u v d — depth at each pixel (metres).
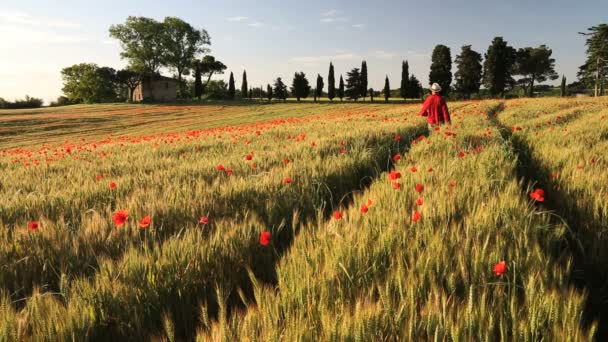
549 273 2.86
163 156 10.64
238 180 5.97
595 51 90.38
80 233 3.87
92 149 14.96
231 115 69.50
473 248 3.09
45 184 7.14
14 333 2.31
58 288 3.20
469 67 102.19
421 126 15.43
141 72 112.31
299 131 15.88
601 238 4.02
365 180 7.01
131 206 4.67
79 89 111.81
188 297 3.03
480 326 2.20
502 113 25.55
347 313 2.25
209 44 118.69
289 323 2.23
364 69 110.12
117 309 2.75
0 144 42.28
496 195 4.59
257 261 3.71
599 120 14.78
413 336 2.21
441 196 4.38
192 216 4.32
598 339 3.03
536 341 2.16
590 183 5.30
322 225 3.96
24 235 3.85
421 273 2.78
